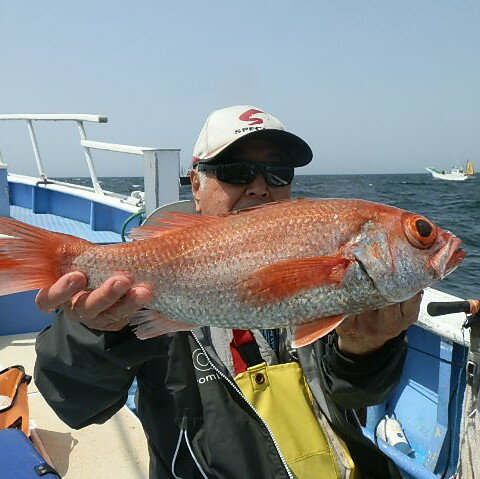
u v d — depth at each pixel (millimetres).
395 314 548
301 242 553
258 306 549
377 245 546
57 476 635
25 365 1310
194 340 630
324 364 614
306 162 708
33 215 2496
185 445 589
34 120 2326
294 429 599
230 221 574
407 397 1088
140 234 586
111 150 1810
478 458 677
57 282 490
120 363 556
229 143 665
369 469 628
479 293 2611
